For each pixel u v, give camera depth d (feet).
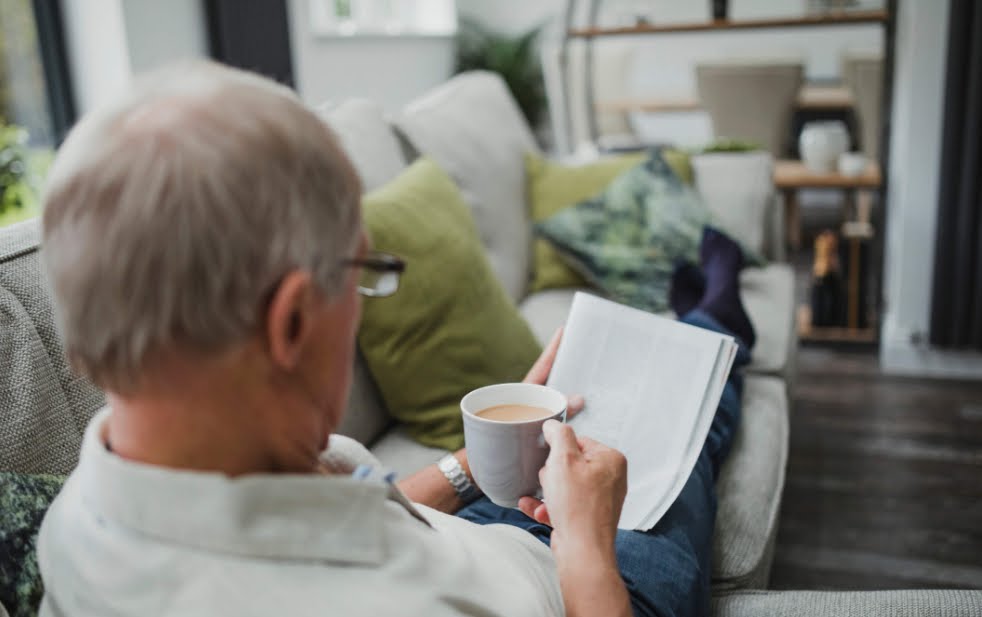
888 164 10.50
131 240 1.54
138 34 11.59
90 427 1.90
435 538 2.15
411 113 7.39
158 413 1.72
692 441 3.81
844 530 7.14
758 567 4.24
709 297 6.52
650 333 4.06
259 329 1.66
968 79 9.53
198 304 1.58
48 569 1.95
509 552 2.51
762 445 5.26
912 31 9.75
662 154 8.59
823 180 10.72
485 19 24.29
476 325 5.10
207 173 1.55
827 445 8.64
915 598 3.22
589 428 3.84
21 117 11.27
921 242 10.22
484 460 2.94
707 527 4.03
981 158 9.62
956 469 8.06
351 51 17.99
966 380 10.16
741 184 8.95
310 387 1.83
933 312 10.14
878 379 10.22
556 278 8.11
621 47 19.67
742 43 22.44
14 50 11.09
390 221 5.01
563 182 8.41
